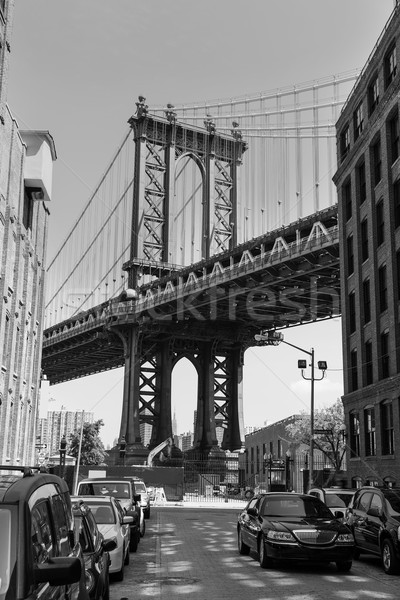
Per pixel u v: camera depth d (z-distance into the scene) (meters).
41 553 4.57
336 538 14.03
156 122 97.38
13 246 31.59
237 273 70.94
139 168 94.31
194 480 89.62
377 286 35.44
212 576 13.45
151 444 93.38
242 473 82.62
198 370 98.00
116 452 89.56
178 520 32.25
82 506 8.27
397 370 32.03
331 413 62.53
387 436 33.16
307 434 60.91
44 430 87.12
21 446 35.31
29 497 4.64
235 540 21.34
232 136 101.75
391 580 13.20
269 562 14.45
